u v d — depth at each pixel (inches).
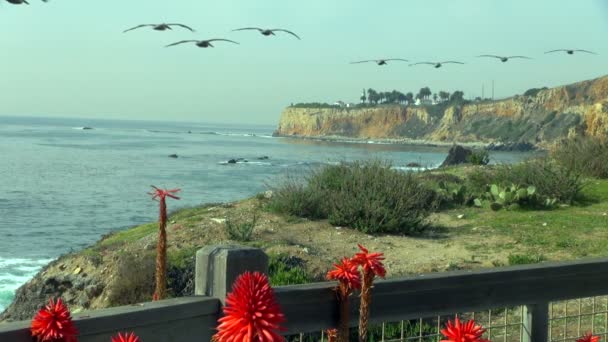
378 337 316.5
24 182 2253.9
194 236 546.3
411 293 164.7
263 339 91.7
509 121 6791.3
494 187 723.4
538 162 791.1
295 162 3447.3
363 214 600.4
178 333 138.9
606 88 6309.1
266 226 586.6
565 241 564.1
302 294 149.2
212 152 4488.2
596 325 354.6
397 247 551.8
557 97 6545.3
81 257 541.3
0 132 7485.2
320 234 576.4
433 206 661.3
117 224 1406.3
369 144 7106.3
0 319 538.3
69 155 3747.5
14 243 1139.9
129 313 131.3
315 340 293.1
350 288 148.6
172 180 2383.1
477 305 174.6
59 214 1535.4
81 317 125.7
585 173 844.0
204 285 146.6
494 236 590.9
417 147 6520.7
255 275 98.2
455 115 7613.2
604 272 194.7
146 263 465.7
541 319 186.2
